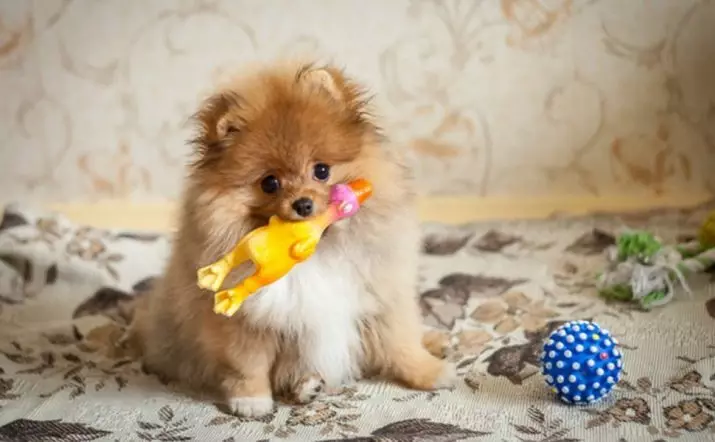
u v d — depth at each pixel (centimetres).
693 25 176
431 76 181
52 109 183
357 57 180
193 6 179
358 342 138
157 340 143
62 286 164
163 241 174
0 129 184
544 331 147
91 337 153
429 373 138
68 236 172
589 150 182
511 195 184
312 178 130
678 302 150
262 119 130
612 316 149
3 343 151
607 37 177
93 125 184
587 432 128
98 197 187
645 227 170
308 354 135
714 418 128
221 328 134
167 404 138
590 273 160
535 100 180
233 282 131
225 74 181
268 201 130
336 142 130
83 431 133
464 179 184
